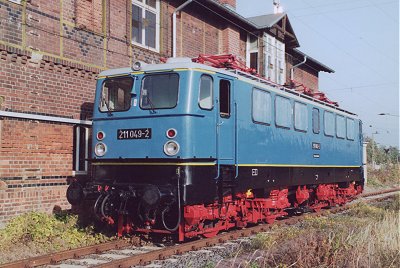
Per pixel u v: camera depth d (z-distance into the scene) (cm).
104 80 1002
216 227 1019
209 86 952
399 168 4819
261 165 1130
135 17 1398
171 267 750
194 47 1669
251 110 1095
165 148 896
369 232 892
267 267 732
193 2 1631
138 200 933
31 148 1041
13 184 999
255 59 2116
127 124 951
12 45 995
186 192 871
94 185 964
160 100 927
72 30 1151
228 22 1859
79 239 938
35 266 741
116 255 835
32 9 1046
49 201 1083
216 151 952
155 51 1466
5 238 883
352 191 1956
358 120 2014
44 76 1074
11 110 997
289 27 2414
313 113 1501
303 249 755
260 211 1188
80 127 1190
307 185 1528
